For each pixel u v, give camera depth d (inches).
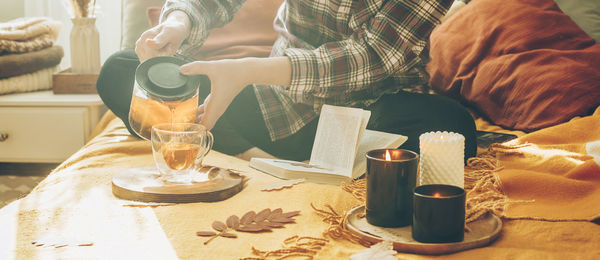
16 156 70.0
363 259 27.9
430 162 35.7
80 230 32.0
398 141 45.2
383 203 32.0
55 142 69.8
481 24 68.8
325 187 41.2
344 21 50.0
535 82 59.4
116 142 54.7
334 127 46.8
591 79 57.8
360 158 45.1
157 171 43.4
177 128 41.4
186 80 42.5
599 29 73.9
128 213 35.1
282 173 44.2
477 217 33.0
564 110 56.8
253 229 32.4
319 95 47.8
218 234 31.6
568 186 37.7
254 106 53.6
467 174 43.9
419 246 28.9
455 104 50.8
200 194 37.7
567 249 29.6
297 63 45.4
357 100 51.8
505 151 48.1
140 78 41.9
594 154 45.4
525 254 28.2
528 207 35.4
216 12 55.1
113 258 28.1
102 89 55.6
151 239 30.8
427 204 29.2
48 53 78.5
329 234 32.1
